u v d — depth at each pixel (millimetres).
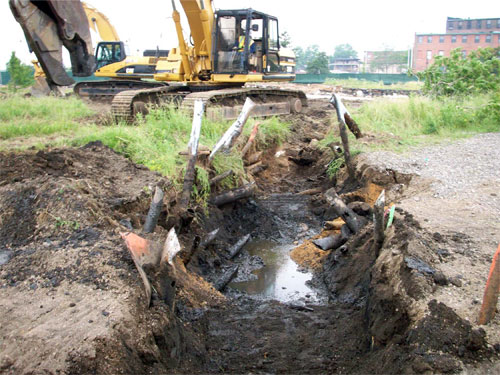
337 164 10906
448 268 4910
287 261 8039
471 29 56438
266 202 10508
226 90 14039
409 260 4848
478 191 7516
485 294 3873
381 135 12000
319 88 32219
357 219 7770
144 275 4473
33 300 4379
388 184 8758
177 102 14281
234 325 5723
